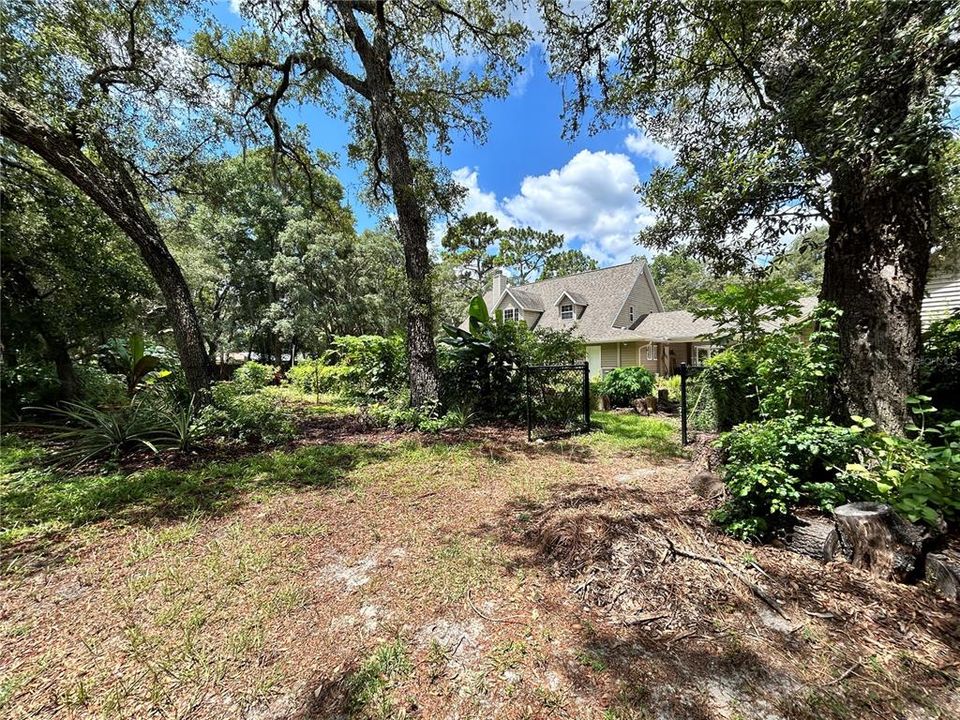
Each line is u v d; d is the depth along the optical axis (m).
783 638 1.75
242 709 1.52
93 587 2.30
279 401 8.95
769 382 3.56
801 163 2.66
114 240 8.95
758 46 3.58
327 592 2.24
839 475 2.58
